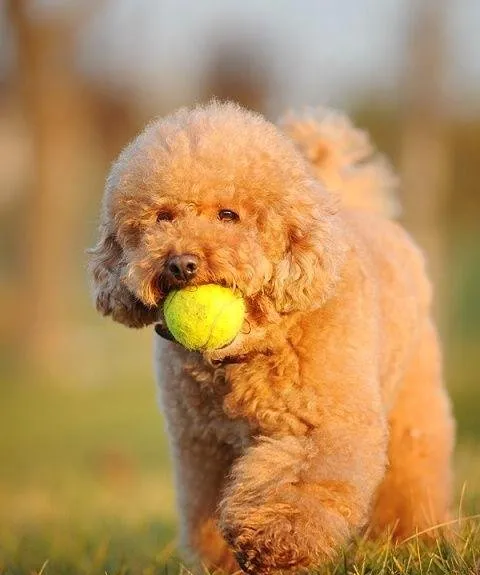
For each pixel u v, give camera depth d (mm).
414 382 6199
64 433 19031
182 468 5605
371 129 31766
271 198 5027
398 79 22656
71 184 28594
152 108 31766
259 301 4980
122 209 5199
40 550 6578
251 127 5156
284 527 4473
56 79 27516
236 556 4605
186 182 4965
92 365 26531
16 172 31219
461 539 5020
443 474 6230
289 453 4820
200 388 5316
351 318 5117
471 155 39219
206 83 33875
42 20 27141
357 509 4719
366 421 4980
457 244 36219
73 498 9930
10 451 17203
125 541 6688
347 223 5809
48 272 27688
